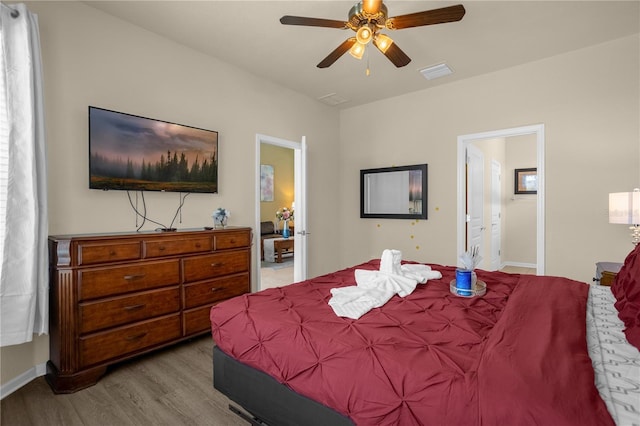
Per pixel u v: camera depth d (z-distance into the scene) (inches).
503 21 100.4
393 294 67.4
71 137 90.3
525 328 46.5
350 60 127.6
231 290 113.7
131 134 100.1
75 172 91.0
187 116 118.3
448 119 150.9
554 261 124.3
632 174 110.1
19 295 73.4
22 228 74.6
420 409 36.9
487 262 195.3
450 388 35.8
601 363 39.3
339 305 60.3
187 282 100.2
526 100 129.9
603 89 114.6
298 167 163.3
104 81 97.0
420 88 157.1
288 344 51.4
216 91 127.7
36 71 77.6
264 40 113.6
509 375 34.7
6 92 72.8
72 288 76.6
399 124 167.6
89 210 93.9
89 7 93.7
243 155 138.2
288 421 51.5
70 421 65.9
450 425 34.6
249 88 140.3
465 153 149.4
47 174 82.7
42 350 84.4
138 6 94.0
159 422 65.2
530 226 228.7
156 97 109.4
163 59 111.3
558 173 123.2
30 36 76.1
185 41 114.5
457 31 106.1
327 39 113.0
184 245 99.5
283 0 91.5
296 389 49.8
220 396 74.5
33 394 75.7
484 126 140.6
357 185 185.3
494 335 45.4
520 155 232.1
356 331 50.5
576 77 119.6
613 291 65.9
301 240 155.4
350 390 42.9
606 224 114.8
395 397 38.8
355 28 80.7
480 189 179.6
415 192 161.3
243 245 118.6
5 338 71.4
